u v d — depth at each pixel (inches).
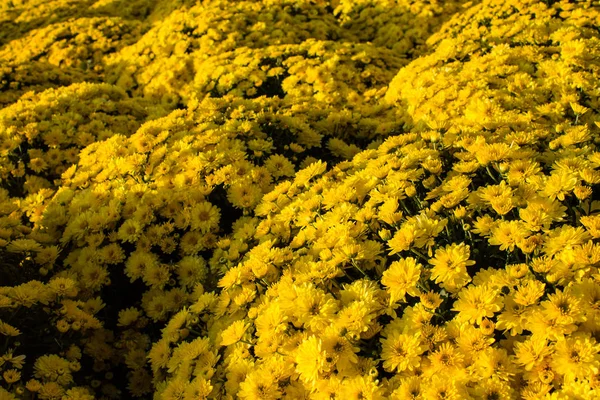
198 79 97.6
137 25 149.6
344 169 50.5
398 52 117.1
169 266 46.4
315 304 30.0
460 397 23.7
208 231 47.6
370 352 28.5
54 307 41.4
